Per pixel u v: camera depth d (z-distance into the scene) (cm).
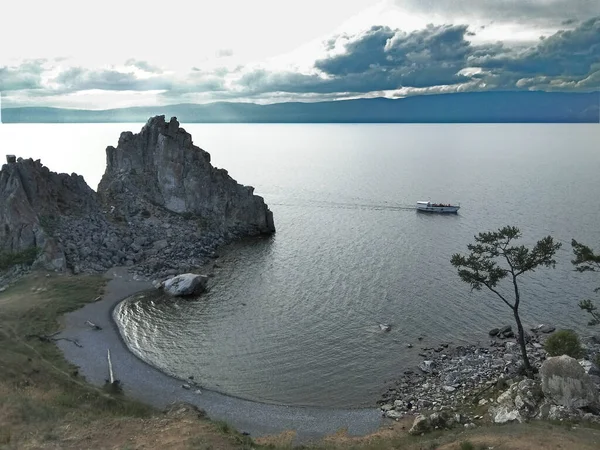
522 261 6431
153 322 8431
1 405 4884
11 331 7475
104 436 4362
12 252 10244
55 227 11269
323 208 19175
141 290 9800
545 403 5172
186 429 4550
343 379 6738
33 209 11150
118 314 8675
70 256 10644
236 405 6119
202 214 14100
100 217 12469
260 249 12962
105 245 11394
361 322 8469
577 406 5041
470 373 6706
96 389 6097
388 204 19975
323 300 9444
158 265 10975
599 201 19625
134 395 6222
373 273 10962
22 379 5844
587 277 10400
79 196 12588
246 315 8775
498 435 4375
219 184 14412
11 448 4041
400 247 13150
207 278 10456
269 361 7212
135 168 14288
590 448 3922
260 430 5597
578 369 5131
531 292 9662
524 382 5603
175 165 14012
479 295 9575
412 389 6469
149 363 7106
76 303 8844
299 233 14838
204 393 6375
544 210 18050
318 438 5428
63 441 4238
